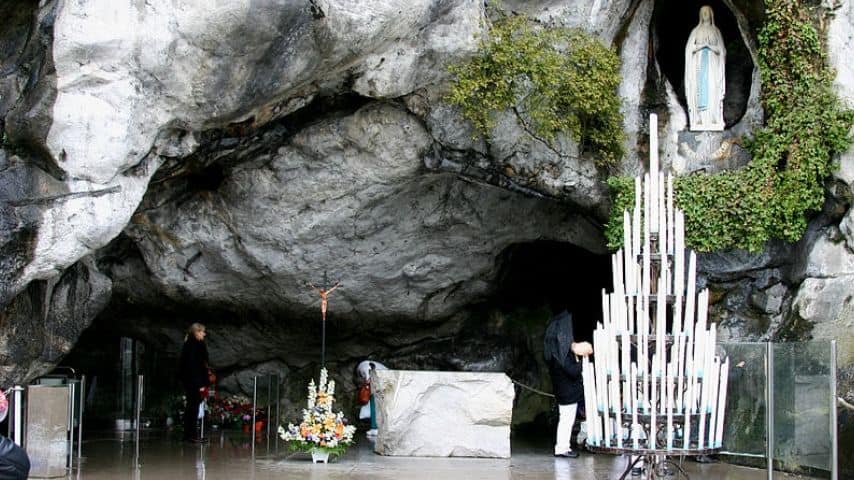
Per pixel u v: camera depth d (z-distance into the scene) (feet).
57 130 36.47
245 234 50.39
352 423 60.34
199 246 51.03
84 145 36.96
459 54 43.29
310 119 46.52
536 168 47.75
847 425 41.60
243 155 47.32
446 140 46.60
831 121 44.21
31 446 37.78
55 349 43.75
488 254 55.72
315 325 58.54
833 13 44.88
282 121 46.47
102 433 56.85
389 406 45.57
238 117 40.83
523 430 58.65
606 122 46.98
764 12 46.11
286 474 39.42
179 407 62.08
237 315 57.72
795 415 37.70
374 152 46.96
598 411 30.55
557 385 45.88
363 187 48.57
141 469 40.75
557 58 44.73
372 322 59.00
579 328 60.70
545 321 60.08
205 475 39.04
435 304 58.03
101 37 36.19
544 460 44.75
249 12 37.40
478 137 46.70
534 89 45.21
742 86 49.75
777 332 45.83
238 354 60.59
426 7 40.93
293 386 61.31
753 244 45.44
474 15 43.01
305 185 48.24
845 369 42.55
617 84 46.88
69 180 37.37
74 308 44.57
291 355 61.16
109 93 36.99
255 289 54.70
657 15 49.29
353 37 39.63
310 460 43.91
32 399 37.91
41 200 37.14
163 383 62.28
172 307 56.18
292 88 40.86
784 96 45.42
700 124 48.24
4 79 37.32
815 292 44.52
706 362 30.09
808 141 44.42
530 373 59.82
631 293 30.19
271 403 56.85
